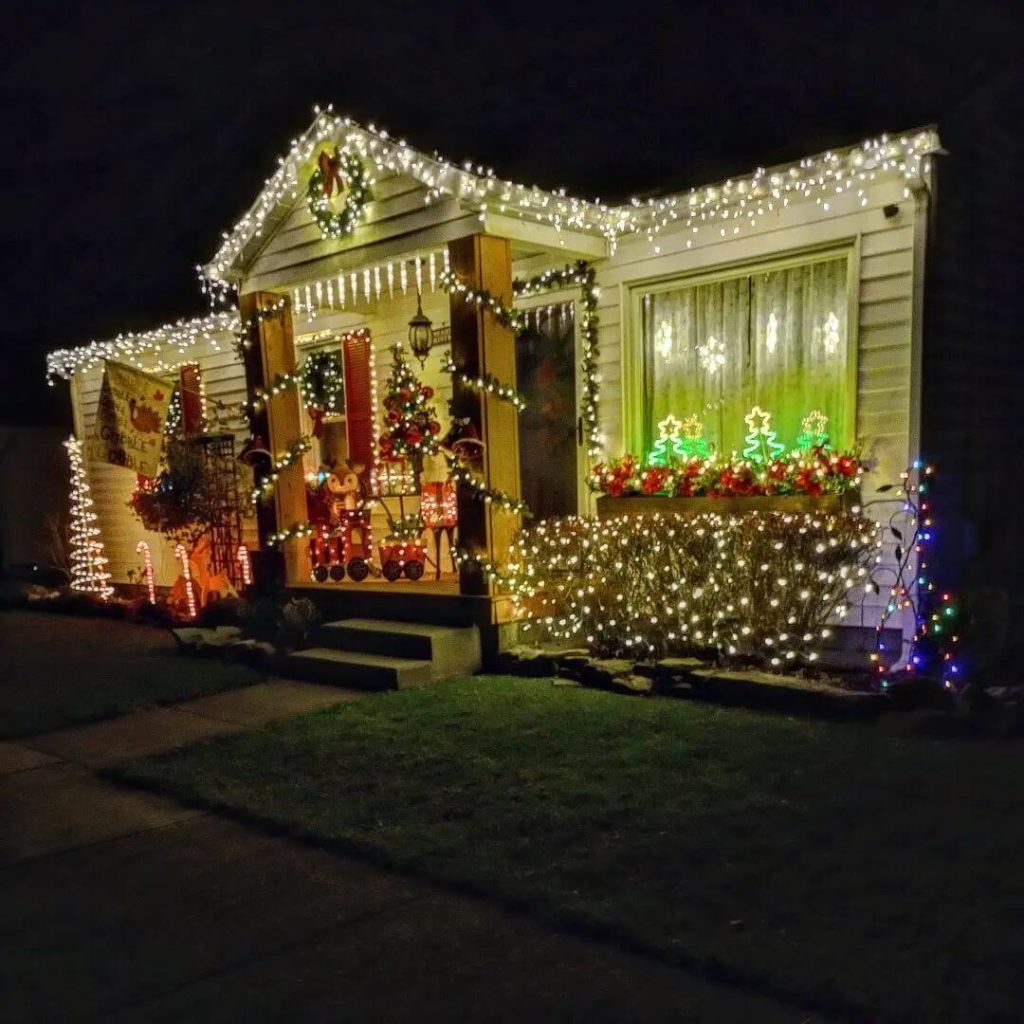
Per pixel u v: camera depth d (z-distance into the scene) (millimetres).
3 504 15148
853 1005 2781
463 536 7711
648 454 8094
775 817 4227
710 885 3604
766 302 7324
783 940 3176
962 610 6086
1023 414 7113
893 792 4465
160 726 6492
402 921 3518
